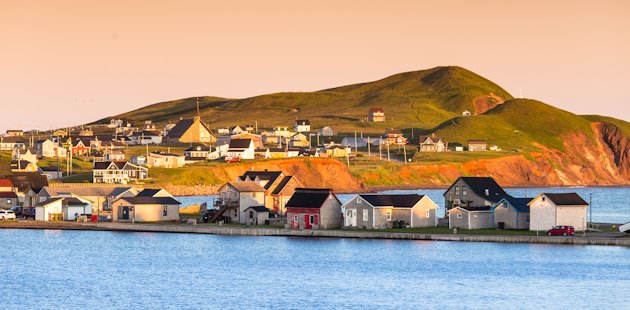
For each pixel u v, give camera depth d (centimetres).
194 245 18738
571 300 12938
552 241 17775
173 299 13112
